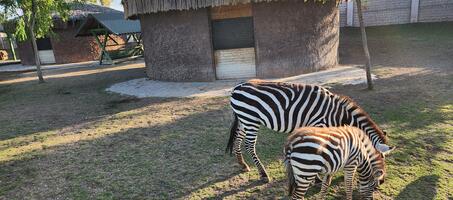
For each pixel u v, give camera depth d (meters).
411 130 5.93
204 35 11.22
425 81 9.23
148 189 4.62
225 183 4.64
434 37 16.44
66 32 23.50
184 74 11.86
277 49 11.16
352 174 3.68
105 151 6.03
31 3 13.39
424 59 12.63
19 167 5.61
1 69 22.50
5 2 13.92
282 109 4.15
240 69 11.58
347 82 9.73
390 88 8.70
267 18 10.87
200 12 11.04
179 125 7.15
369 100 7.76
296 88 4.18
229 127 6.80
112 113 8.53
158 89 11.02
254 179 4.70
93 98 10.50
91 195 4.57
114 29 18.45
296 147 3.29
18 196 4.68
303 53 11.45
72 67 20.44
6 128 7.86
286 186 4.46
